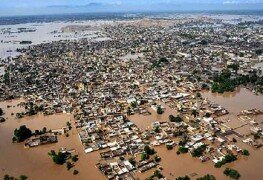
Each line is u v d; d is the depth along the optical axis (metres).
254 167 179.62
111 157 194.75
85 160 193.00
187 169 179.12
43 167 187.25
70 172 181.12
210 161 187.62
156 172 172.75
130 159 189.75
